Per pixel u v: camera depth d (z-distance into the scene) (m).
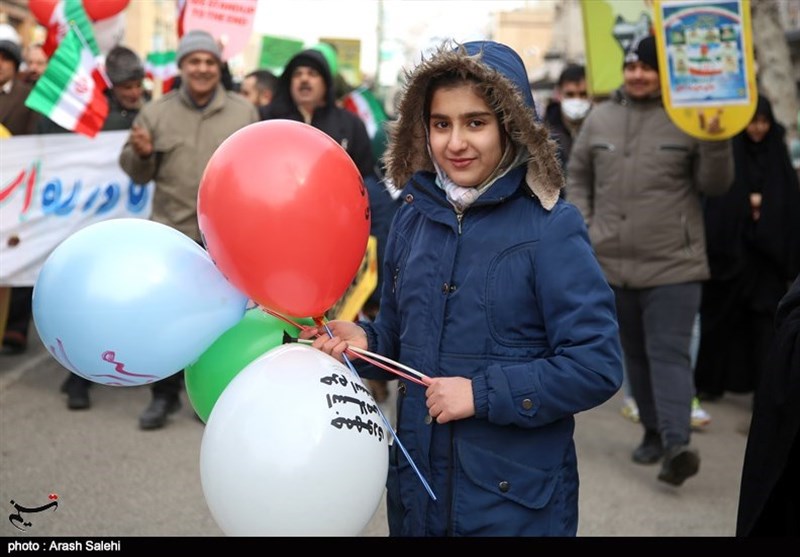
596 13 6.37
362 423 1.96
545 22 34.25
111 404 5.84
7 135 5.84
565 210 2.14
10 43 6.64
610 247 4.77
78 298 2.02
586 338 2.05
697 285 4.65
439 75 2.17
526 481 2.13
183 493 4.24
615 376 2.05
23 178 5.64
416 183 2.25
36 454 4.71
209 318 2.12
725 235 6.23
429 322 2.19
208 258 2.19
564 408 2.04
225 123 5.37
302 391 1.92
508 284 2.12
